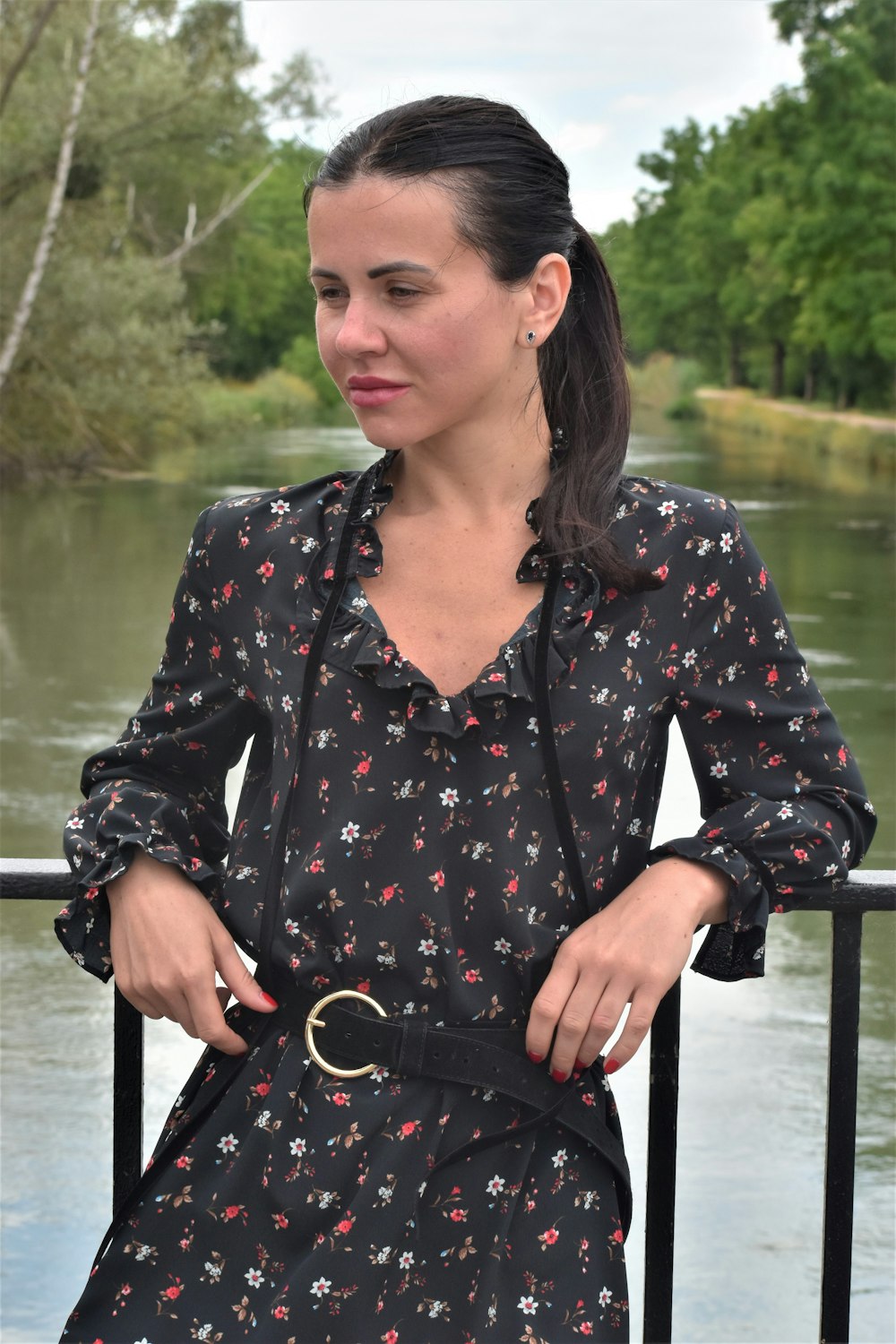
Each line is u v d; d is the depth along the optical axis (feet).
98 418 88.99
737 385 232.94
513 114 4.30
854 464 105.81
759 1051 18.30
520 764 4.20
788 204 135.44
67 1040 18.29
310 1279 4.17
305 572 4.46
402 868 4.23
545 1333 4.20
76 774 28.68
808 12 133.69
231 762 4.86
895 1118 16.84
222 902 4.53
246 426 134.31
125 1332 4.36
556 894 4.26
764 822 4.38
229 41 81.82
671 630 4.37
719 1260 14.07
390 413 4.22
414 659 4.28
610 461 4.47
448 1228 4.22
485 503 4.40
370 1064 4.26
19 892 4.98
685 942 4.24
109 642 40.81
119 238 91.30
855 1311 13.66
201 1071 4.60
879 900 4.90
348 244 4.15
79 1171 15.25
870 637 42.42
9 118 82.38
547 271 4.31
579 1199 4.34
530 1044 4.20
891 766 29.35
